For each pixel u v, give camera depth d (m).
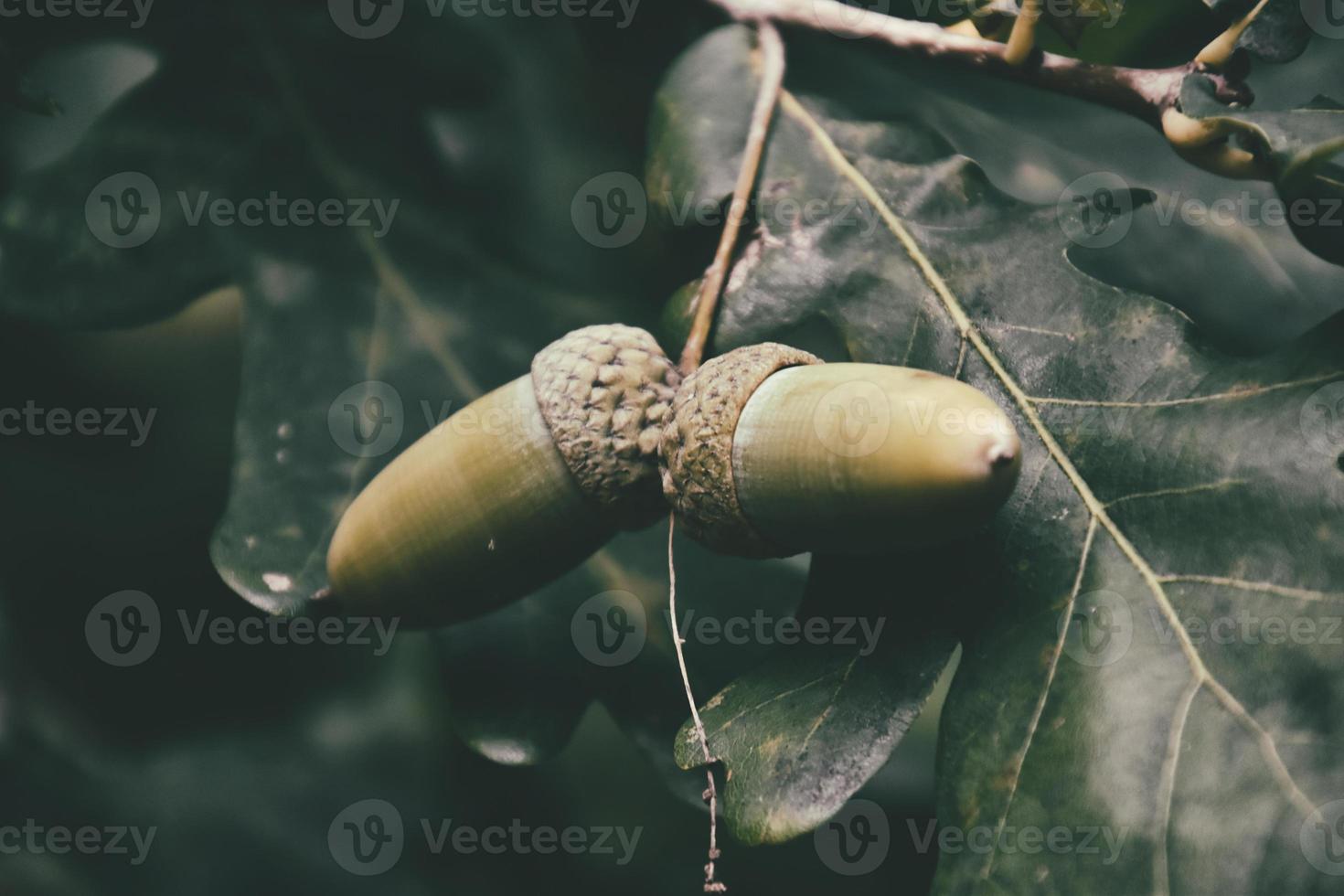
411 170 0.26
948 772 0.20
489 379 0.25
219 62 0.26
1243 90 0.22
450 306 0.25
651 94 0.25
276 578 0.23
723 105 0.23
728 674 0.24
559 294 0.26
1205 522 0.20
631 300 0.26
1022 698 0.20
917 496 0.19
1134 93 0.22
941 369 0.22
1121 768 0.20
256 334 0.25
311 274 0.25
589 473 0.21
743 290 0.22
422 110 0.26
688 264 0.23
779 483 0.20
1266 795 0.19
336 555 0.21
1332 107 0.21
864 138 0.23
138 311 0.25
